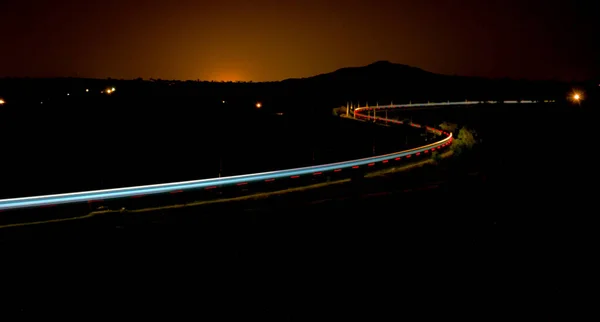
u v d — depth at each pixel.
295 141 57.41
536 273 17.45
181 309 15.24
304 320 14.52
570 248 19.64
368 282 16.88
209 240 19.62
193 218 22.38
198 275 17.22
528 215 23.81
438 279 17.06
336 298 15.82
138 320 14.69
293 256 18.72
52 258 17.95
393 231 21.25
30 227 21.73
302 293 16.16
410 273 17.52
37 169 39.94
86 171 39.84
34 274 17.00
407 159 43.47
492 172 34.75
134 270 17.45
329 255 18.88
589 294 15.87
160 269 17.53
